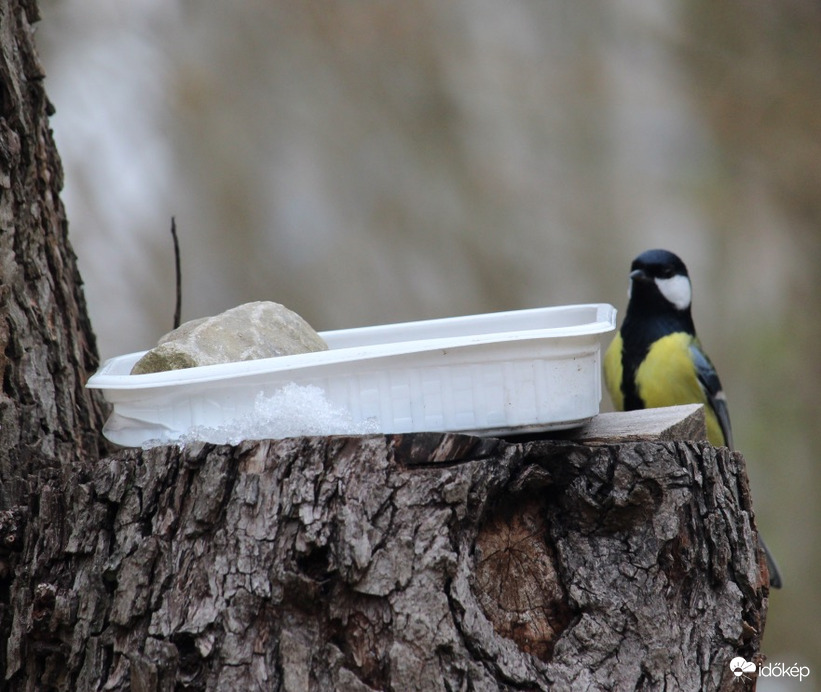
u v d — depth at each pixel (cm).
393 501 407
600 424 528
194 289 1314
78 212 1275
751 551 461
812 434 1318
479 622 406
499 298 1384
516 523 438
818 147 1362
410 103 1454
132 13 1382
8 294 538
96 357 630
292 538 404
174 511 421
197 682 400
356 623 402
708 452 456
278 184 1393
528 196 1427
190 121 1365
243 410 435
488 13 1473
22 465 529
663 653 420
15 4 569
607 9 1462
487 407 442
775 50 1405
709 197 1375
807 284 1349
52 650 434
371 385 436
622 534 438
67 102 1315
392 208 1409
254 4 1434
